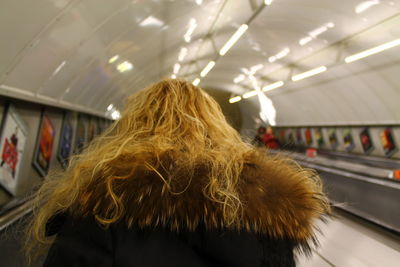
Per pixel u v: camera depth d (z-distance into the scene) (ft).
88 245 2.36
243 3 21.42
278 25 25.67
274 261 2.39
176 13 21.07
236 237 2.37
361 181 17.30
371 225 10.84
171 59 34.86
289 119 55.88
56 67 16.75
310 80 37.52
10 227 10.39
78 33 15.62
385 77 25.98
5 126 13.57
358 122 34.81
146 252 2.30
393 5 17.95
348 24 22.04
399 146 28.32
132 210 2.33
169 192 2.38
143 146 2.86
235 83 58.90
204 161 2.68
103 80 27.94
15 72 13.04
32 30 11.89
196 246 2.40
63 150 24.11
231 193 2.44
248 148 3.25
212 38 29.76
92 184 2.54
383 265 8.21
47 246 3.51
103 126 41.70
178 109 3.33
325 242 9.79
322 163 26.66
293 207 2.50
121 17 17.47
